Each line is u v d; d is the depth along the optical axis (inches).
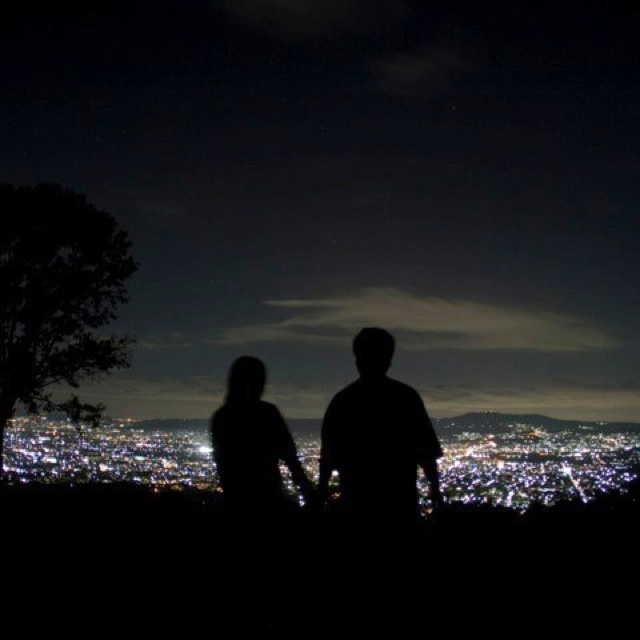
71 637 265.0
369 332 259.4
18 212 970.1
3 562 372.2
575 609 289.3
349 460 252.1
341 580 273.3
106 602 305.0
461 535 359.6
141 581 332.8
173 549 387.9
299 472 270.1
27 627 275.9
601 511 407.8
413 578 268.8
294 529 285.1
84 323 1026.1
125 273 1039.0
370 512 248.8
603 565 339.6
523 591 306.0
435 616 275.1
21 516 481.1
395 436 251.0
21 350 978.1
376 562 251.9
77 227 996.6
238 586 267.0
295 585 279.9
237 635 261.3
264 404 271.6
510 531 374.9
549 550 354.0
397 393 255.8
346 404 256.4
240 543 264.8
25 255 984.9
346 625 264.1
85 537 422.6
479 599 295.6
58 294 992.9
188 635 264.4
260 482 265.6
